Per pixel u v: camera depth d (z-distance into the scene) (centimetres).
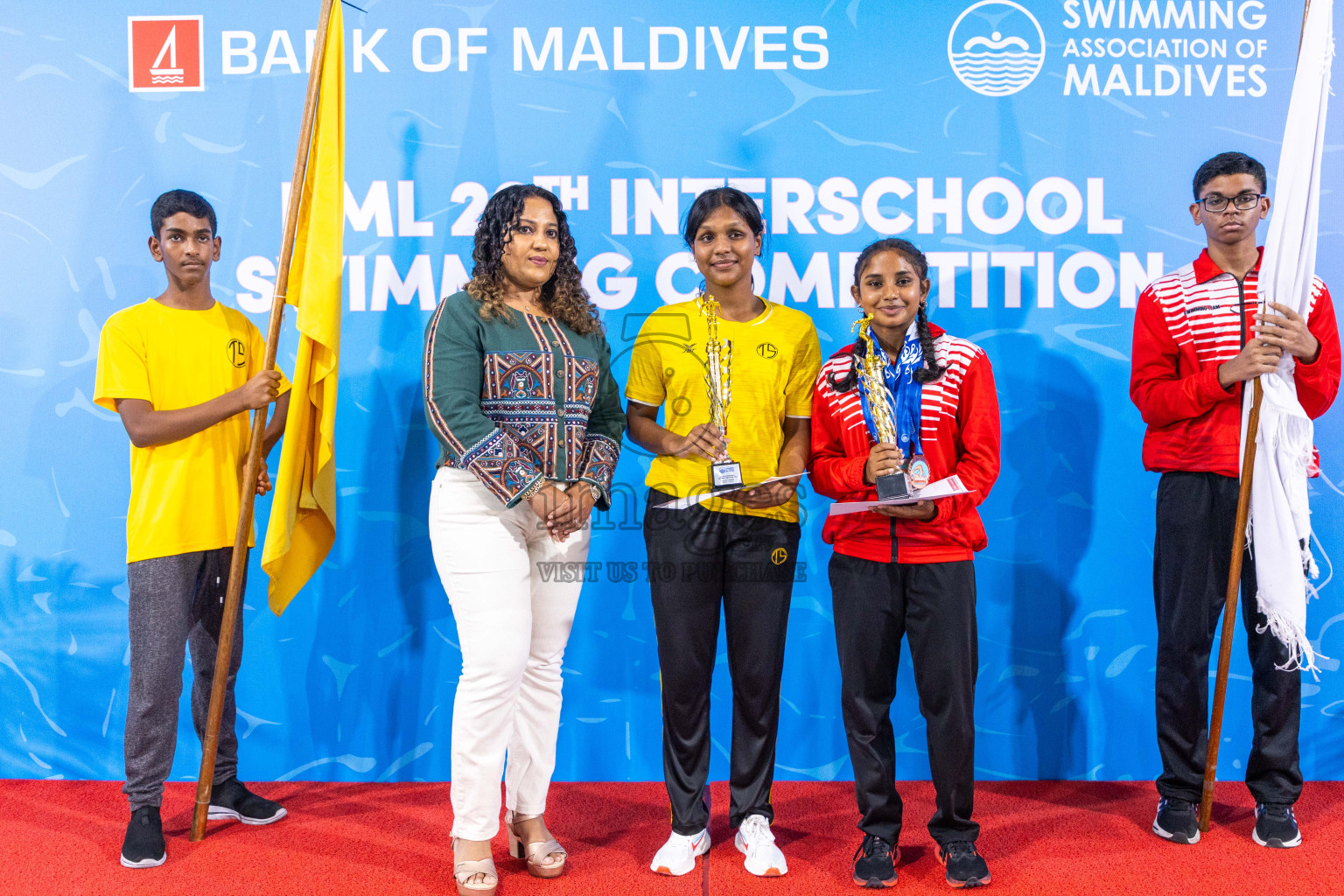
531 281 200
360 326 259
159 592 214
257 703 259
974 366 198
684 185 257
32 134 255
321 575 259
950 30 256
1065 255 258
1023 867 204
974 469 194
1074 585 259
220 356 227
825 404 206
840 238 258
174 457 217
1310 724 257
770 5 256
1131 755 259
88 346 256
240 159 256
